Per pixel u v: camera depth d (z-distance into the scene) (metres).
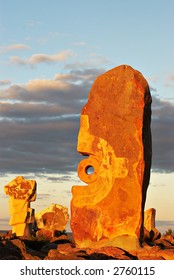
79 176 24.83
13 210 35.69
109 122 24.64
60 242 29.38
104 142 24.64
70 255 22.05
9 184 36.09
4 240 24.64
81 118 25.09
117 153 24.45
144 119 24.48
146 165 24.45
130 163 24.31
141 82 24.50
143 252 23.56
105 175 24.53
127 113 24.47
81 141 24.92
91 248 24.11
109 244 24.14
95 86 24.97
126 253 23.31
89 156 24.97
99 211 24.42
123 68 24.70
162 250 23.48
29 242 28.12
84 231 24.53
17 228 35.53
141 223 24.16
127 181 24.28
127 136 24.41
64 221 41.59
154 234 31.67
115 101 24.64
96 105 24.88
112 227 24.22
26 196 35.84
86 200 24.66
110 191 24.39
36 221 41.16
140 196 24.16
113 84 24.73
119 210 24.23
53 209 41.56
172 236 34.16
